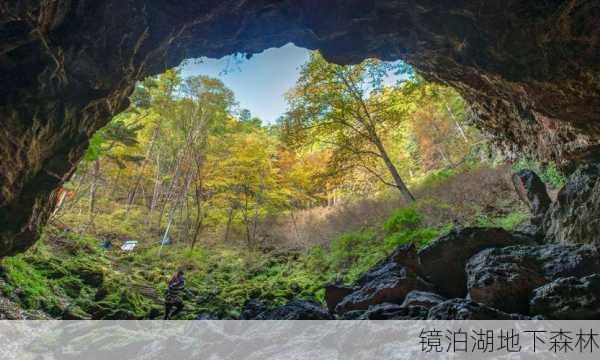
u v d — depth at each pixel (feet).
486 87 30.42
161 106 68.18
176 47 26.55
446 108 70.59
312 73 52.85
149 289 45.98
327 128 54.80
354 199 68.85
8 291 32.78
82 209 73.72
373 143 57.41
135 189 78.54
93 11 18.38
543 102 26.76
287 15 26.71
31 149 19.85
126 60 22.15
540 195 31.24
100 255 54.13
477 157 60.29
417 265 27.20
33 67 17.11
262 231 74.95
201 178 73.46
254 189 71.67
